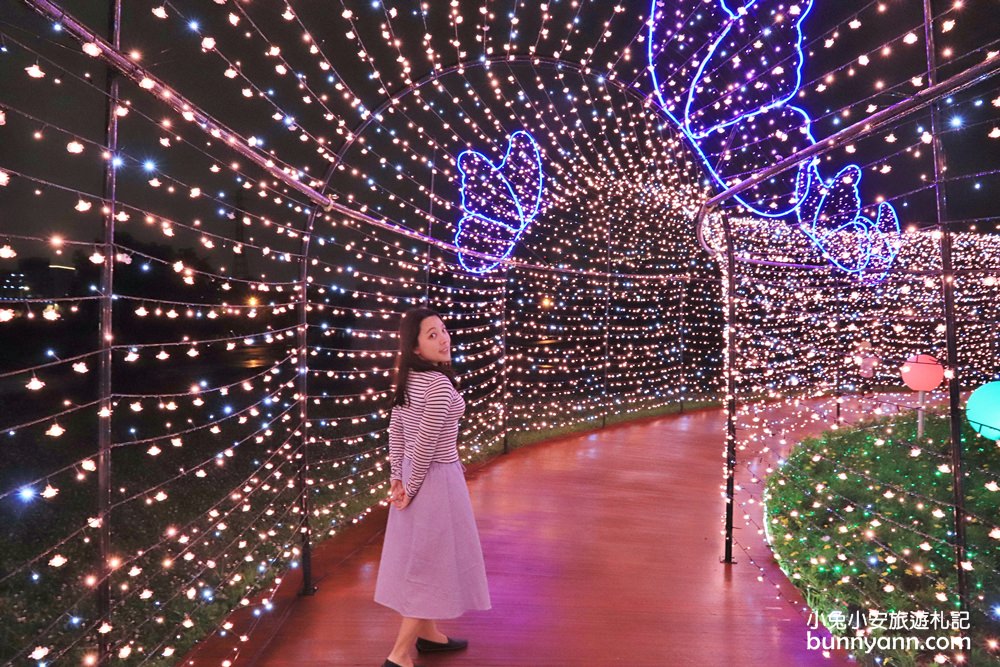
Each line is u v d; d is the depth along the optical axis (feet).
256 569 15.33
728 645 11.32
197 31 9.23
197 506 20.68
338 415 36.60
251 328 29.48
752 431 34.78
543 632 11.76
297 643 11.18
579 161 34.06
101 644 8.09
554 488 22.56
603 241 40.11
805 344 37.70
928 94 7.54
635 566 15.16
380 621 12.05
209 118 8.55
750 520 18.98
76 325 23.70
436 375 9.88
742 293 38.99
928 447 23.76
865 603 12.29
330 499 22.35
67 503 19.19
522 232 31.17
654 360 49.08
